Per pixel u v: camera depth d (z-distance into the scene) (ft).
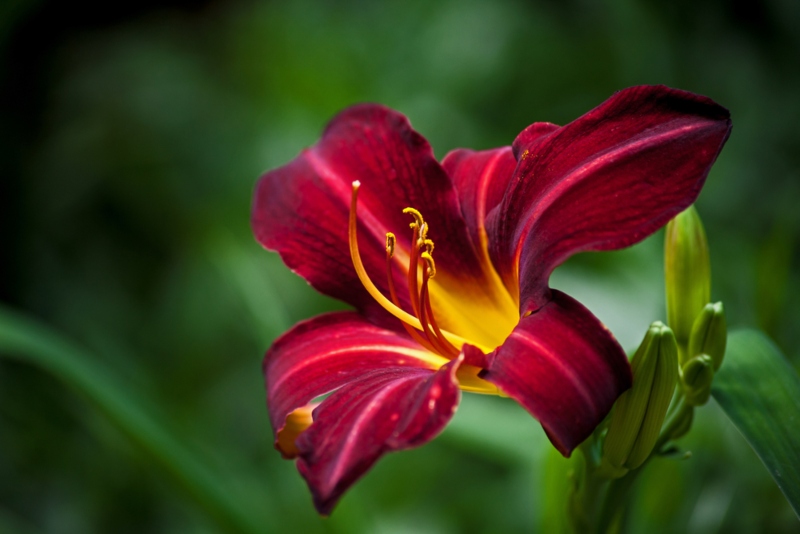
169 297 2.77
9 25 2.51
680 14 2.50
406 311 1.56
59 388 2.42
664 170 1.36
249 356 2.61
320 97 2.64
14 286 2.87
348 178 1.58
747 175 2.37
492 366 1.34
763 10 2.46
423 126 2.57
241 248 2.43
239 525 1.63
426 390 1.34
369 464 1.30
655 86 1.39
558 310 1.36
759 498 1.75
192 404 2.48
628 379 1.33
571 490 1.50
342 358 1.51
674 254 1.49
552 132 1.44
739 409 1.44
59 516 2.33
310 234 1.57
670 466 1.72
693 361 1.44
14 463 2.38
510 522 2.00
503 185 1.53
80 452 2.40
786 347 1.82
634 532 1.74
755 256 1.91
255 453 2.43
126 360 2.59
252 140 2.86
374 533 1.98
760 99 2.46
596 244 1.36
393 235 1.50
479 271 1.55
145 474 2.20
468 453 2.31
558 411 1.31
